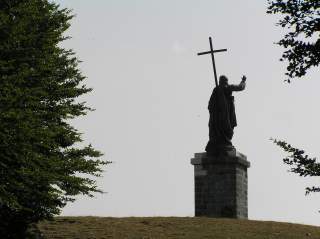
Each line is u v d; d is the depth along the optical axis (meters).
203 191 91.88
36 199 56.75
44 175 53.94
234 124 93.56
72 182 58.31
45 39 59.78
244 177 95.19
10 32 56.28
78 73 66.56
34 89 55.09
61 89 62.12
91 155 63.91
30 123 54.00
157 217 75.56
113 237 64.88
